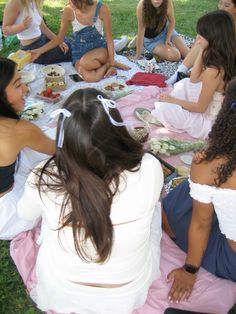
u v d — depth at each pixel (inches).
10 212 107.2
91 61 178.1
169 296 93.5
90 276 79.8
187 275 94.7
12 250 106.0
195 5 288.5
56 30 238.2
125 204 68.5
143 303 89.4
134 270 80.7
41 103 157.0
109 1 292.8
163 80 178.1
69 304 85.7
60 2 282.8
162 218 105.1
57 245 77.7
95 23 176.1
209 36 127.6
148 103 164.7
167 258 102.6
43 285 86.4
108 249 70.8
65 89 172.6
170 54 197.8
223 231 86.7
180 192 101.5
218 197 78.8
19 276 101.9
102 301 82.8
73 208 66.3
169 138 140.4
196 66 147.4
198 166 78.3
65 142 62.7
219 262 94.7
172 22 194.7
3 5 270.7
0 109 100.0
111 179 65.2
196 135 146.3
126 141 65.9
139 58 201.8
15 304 96.0
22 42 188.1
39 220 111.1
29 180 73.8
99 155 62.8
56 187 67.7
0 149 99.0
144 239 76.0
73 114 61.7
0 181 104.6
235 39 130.0
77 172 63.4
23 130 100.6
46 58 188.9
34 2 175.6
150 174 69.2
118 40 213.3
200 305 93.3
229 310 94.8
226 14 128.7
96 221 66.1
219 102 139.9
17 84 104.8
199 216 84.0
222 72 132.0
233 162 73.8
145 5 186.9
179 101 146.9
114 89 171.5
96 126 61.3
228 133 72.7
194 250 90.0
